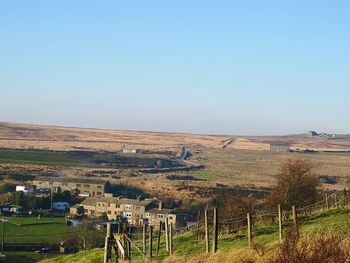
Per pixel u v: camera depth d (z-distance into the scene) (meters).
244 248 26.36
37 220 107.31
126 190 155.12
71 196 143.12
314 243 16.86
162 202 120.69
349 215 29.44
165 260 30.09
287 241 17.38
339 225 27.52
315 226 31.17
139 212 117.88
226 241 35.19
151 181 174.00
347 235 20.75
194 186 155.62
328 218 36.16
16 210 115.75
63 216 116.06
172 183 167.62
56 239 88.88
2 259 73.00
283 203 49.00
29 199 128.38
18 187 146.62
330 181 148.12
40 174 180.00
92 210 127.56
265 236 33.50
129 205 120.56
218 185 160.50
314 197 49.91
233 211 51.19
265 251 23.09
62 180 161.62
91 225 104.00
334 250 16.14
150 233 34.03
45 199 128.62
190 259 27.86
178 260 28.95
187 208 113.69
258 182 180.25
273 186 51.72
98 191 152.88
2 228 96.06
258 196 99.88
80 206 127.81
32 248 82.44
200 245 35.50
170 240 34.38
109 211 124.38
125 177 187.00
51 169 199.00
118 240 30.34
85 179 160.50
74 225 103.88
